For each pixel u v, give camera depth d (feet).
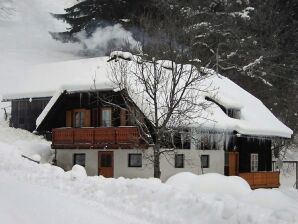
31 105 127.95
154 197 39.04
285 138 114.32
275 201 38.96
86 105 93.97
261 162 108.99
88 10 187.42
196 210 35.42
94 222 32.17
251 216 32.73
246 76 155.43
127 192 41.63
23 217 31.55
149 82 79.20
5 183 45.37
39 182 48.21
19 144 99.76
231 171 99.04
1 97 136.77
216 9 165.68
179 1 157.17
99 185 44.68
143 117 78.13
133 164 87.40
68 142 92.58
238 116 101.09
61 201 38.04
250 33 162.91
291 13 171.53
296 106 155.53
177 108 74.54
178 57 91.81
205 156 93.97
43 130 99.66
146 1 165.78
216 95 97.35
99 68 99.96
